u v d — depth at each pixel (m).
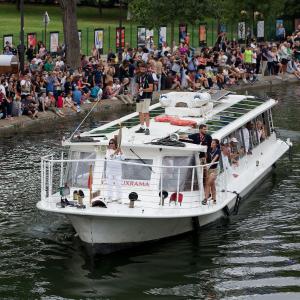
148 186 24.11
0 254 23.48
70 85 44.66
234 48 59.91
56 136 38.97
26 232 25.16
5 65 45.47
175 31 76.44
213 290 21.22
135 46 69.62
